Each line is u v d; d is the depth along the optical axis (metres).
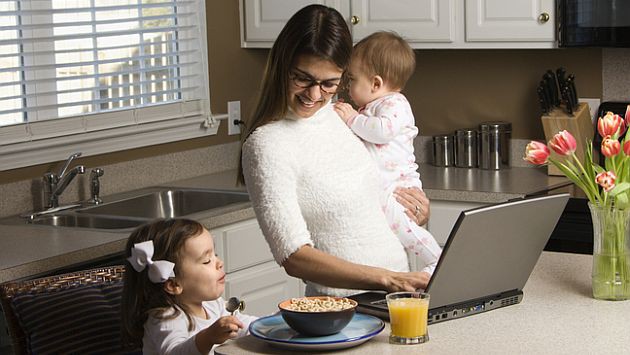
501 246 2.07
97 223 3.53
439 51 4.42
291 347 1.87
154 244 2.13
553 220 2.17
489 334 1.96
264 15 4.39
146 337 2.12
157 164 4.11
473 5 3.90
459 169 4.27
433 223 3.85
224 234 3.48
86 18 3.81
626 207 2.14
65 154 3.73
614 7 3.57
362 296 2.20
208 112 4.32
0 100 3.48
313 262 2.11
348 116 2.99
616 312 2.09
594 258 2.20
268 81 2.17
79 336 2.23
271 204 2.12
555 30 3.76
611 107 4.00
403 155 3.02
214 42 4.36
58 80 3.65
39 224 3.46
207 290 2.16
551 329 1.98
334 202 2.21
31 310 2.24
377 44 3.07
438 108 4.46
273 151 2.13
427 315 1.93
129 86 3.99
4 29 3.46
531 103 4.23
